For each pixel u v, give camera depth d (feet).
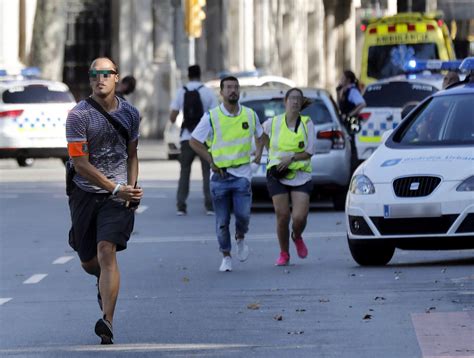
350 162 178.50
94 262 85.66
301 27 526.16
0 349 81.87
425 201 112.78
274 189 121.29
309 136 120.88
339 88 210.59
